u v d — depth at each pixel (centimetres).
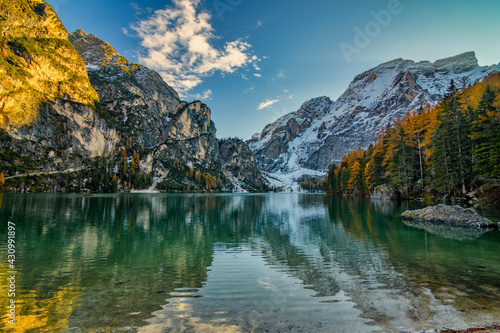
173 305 808
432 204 4288
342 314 740
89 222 2850
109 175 16212
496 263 1242
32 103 14325
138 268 1231
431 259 1323
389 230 2203
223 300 846
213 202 7419
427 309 768
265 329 655
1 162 11675
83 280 1055
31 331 647
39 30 19338
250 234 2195
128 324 682
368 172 7962
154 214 3834
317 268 1208
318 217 3378
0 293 905
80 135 16575
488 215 2700
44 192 12019
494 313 739
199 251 1591
